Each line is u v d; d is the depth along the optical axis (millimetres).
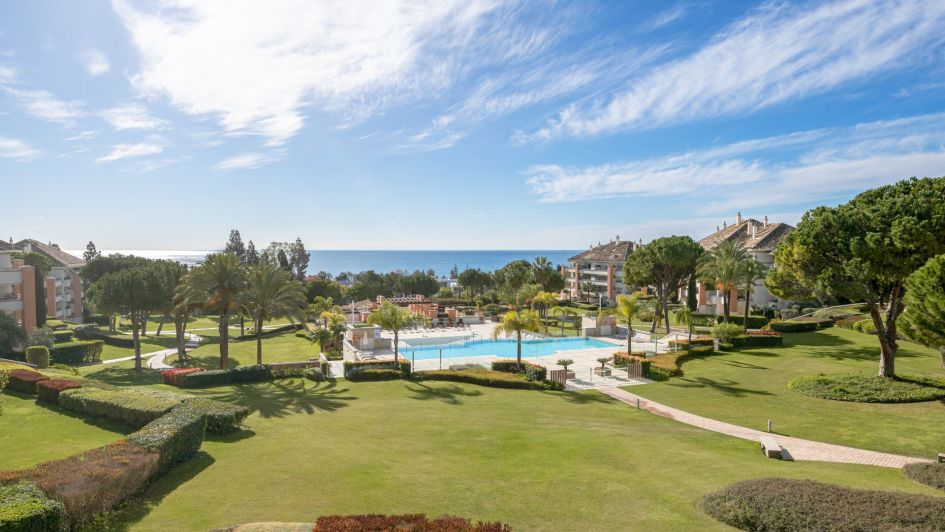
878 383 26812
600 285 108812
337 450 17188
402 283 118125
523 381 31125
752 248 69562
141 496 12914
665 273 57875
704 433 20812
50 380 23094
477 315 73125
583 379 33594
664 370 34062
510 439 18812
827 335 46656
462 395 28719
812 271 27844
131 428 18781
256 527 9969
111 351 53250
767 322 55469
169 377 31188
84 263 94000
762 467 15375
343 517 9828
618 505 12234
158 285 43250
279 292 39812
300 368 35844
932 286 19734
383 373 33062
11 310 56906
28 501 9961
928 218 22875
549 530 10836
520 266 86875
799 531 10195
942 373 29781
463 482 13953
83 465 12453
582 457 16484
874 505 10820
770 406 25625
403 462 15859
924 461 16703
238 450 17109
